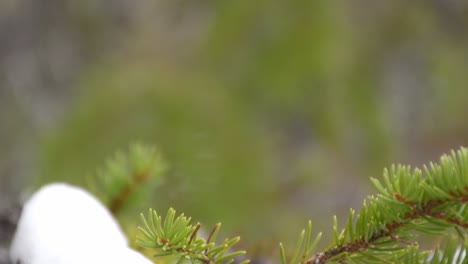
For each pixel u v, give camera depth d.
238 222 3.11
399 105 4.45
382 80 4.44
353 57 4.36
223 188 3.28
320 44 4.28
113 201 0.84
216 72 4.18
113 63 4.27
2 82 4.27
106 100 3.80
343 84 4.23
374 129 4.19
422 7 4.88
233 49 4.28
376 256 0.51
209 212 1.97
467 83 4.64
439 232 0.50
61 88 4.26
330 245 0.52
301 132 4.00
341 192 3.76
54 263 0.55
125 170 0.85
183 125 3.59
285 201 3.55
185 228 0.50
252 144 3.73
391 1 4.76
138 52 4.36
